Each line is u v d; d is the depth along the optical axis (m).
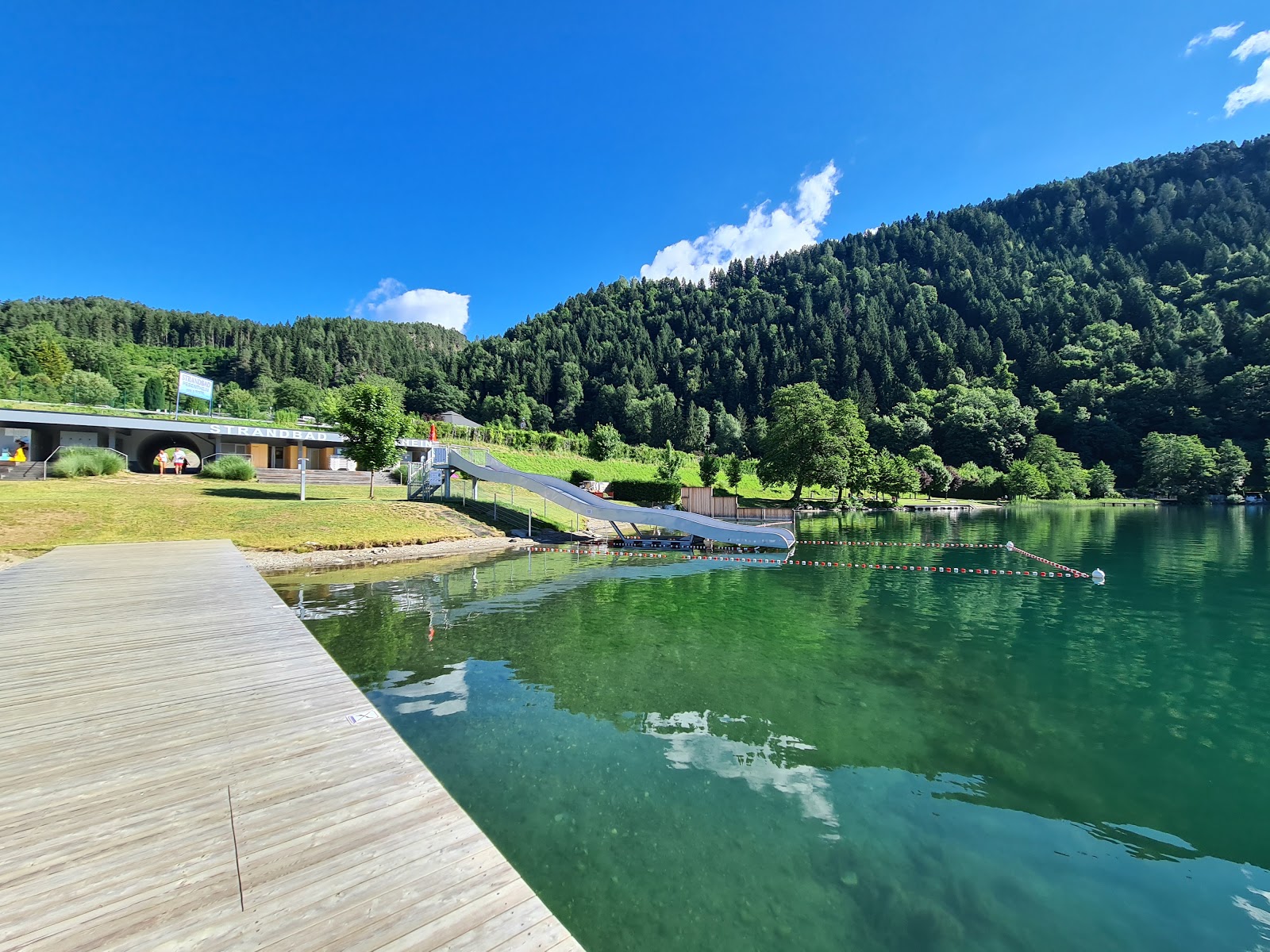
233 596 10.16
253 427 35.41
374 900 2.79
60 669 6.31
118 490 24.02
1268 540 27.97
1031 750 6.34
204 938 2.51
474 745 6.31
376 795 3.79
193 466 39.59
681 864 4.40
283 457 39.03
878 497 57.94
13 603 9.58
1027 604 13.82
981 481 69.19
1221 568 19.36
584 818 4.97
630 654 9.69
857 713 7.29
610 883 4.18
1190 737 6.64
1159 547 25.06
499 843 4.61
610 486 40.25
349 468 40.97
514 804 5.17
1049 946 3.64
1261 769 5.93
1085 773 5.86
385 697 7.69
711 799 5.30
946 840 4.74
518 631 11.02
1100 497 70.94
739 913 3.91
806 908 3.96
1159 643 10.50
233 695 5.58
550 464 51.91
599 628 11.35
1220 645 10.34
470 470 29.27
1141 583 16.58
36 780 3.88
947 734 6.71
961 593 15.16
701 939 3.67
